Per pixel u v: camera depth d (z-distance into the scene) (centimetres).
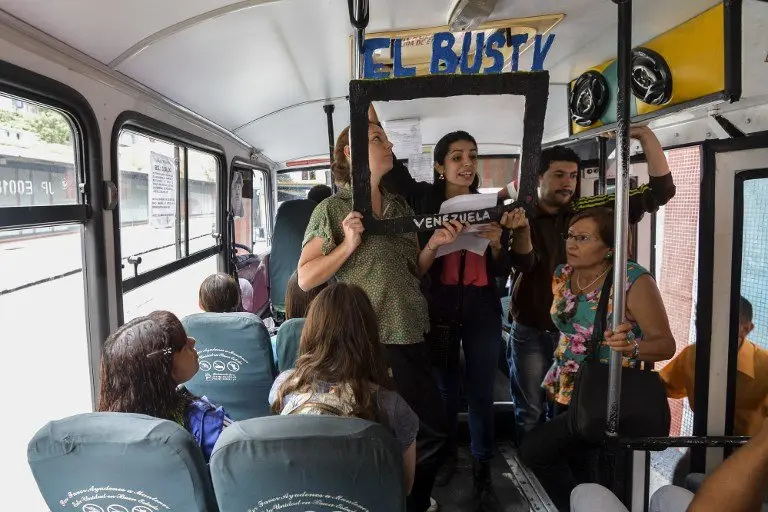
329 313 146
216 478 116
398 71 174
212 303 275
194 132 328
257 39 219
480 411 243
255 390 245
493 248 227
